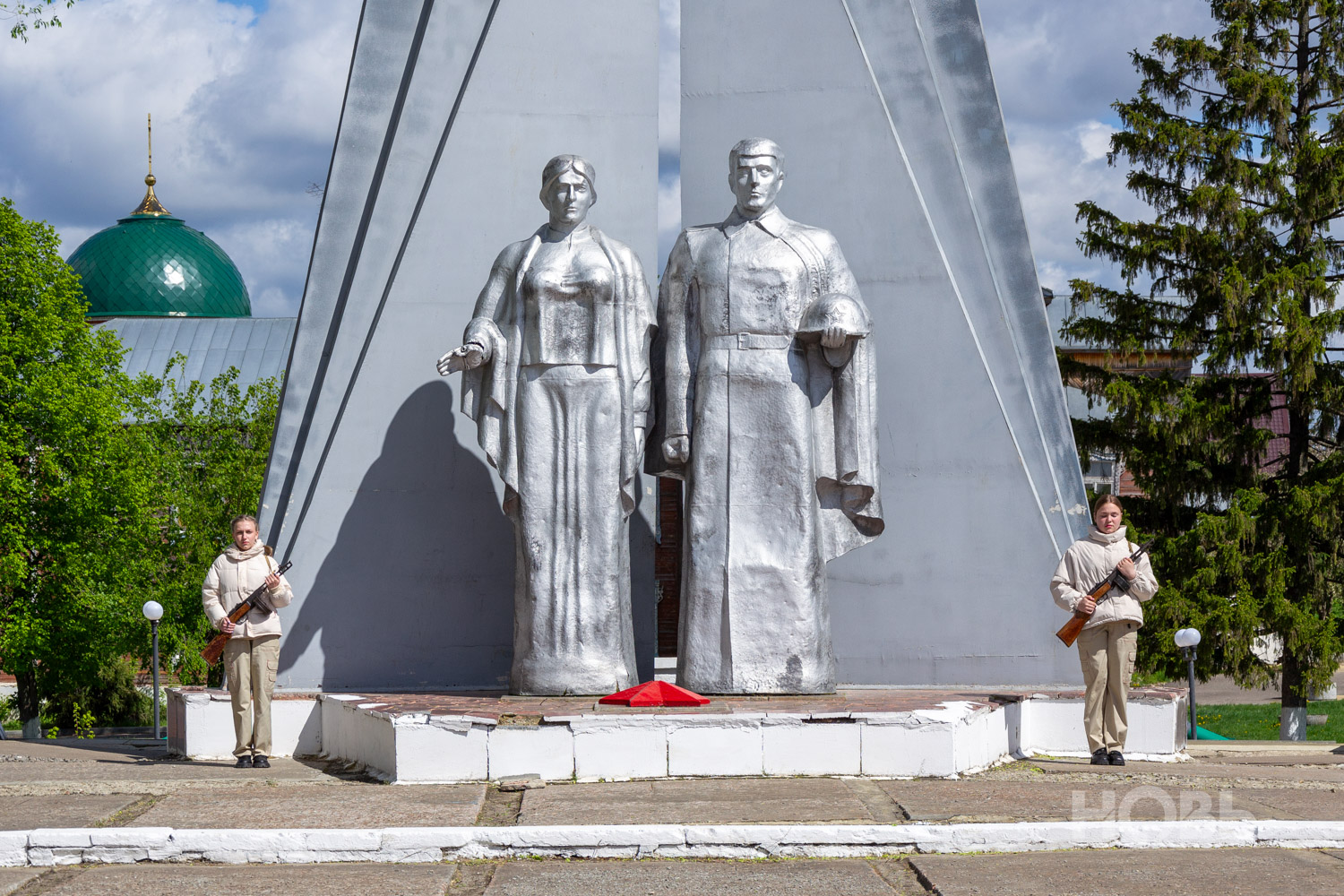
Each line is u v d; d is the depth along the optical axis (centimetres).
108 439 2698
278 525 1040
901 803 644
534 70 1066
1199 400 2236
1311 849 557
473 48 1077
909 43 1060
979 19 1070
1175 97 2380
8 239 2630
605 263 880
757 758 730
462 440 1034
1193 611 2083
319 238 1078
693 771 726
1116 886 491
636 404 886
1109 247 2317
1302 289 2161
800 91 1062
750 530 879
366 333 1053
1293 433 2302
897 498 1027
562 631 869
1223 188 2184
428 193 1046
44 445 2648
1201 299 2245
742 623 868
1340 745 1129
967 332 1027
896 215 1041
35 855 539
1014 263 1059
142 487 2738
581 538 873
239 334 4034
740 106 1070
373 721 783
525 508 874
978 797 663
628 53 1071
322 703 912
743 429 882
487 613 1025
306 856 543
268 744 847
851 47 1058
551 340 877
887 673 1020
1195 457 2275
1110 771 761
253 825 588
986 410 1022
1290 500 2145
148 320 4078
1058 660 1002
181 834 544
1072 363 2327
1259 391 2288
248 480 3247
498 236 1048
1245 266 2228
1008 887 491
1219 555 2134
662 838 552
